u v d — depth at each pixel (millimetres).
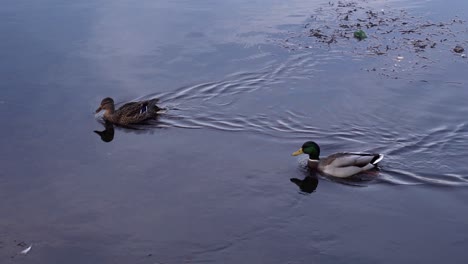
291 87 18016
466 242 11266
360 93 17562
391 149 14719
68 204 12414
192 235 11445
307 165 14117
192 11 24172
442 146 14773
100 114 16578
